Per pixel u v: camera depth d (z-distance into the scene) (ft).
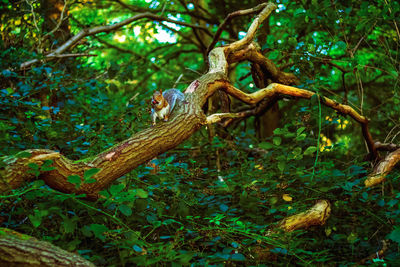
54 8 23.39
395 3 16.53
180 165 13.74
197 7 30.40
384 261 11.68
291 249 10.87
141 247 9.67
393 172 16.14
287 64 19.43
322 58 17.75
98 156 11.02
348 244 15.99
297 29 25.13
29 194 9.93
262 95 16.05
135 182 12.55
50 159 10.15
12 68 18.95
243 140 21.97
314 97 16.38
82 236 10.84
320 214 12.84
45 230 10.73
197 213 13.14
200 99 13.57
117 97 26.23
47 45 23.63
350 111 17.87
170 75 35.99
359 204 14.47
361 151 27.17
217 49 16.43
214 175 16.25
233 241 10.80
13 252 7.80
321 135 18.85
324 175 13.94
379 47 23.40
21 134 15.03
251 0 28.14
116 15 35.53
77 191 10.52
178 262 9.11
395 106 25.57
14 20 22.27
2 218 10.81
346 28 22.81
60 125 16.65
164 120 12.07
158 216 11.48
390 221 13.87
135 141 11.37
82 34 22.97
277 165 14.76
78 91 21.29
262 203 14.29
